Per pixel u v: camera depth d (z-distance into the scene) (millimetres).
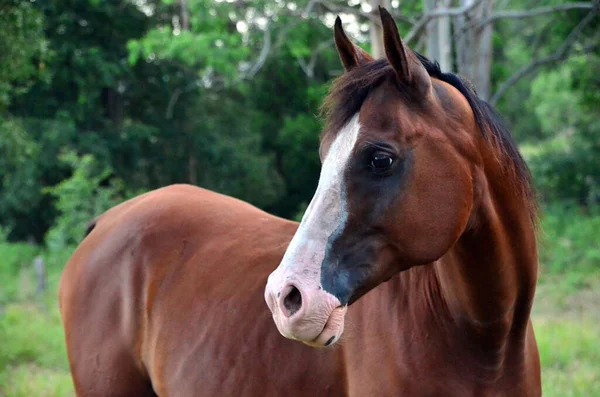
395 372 2670
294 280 2273
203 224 3711
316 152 27312
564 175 21219
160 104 25203
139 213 3865
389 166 2330
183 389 3344
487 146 2555
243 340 3160
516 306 2682
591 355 6902
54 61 20922
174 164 25656
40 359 7738
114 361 3672
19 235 23406
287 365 2996
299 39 12641
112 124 23578
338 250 2336
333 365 2883
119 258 3770
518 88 36688
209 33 12977
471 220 2494
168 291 3555
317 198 2377
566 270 12789
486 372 2650
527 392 2760
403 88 2420
